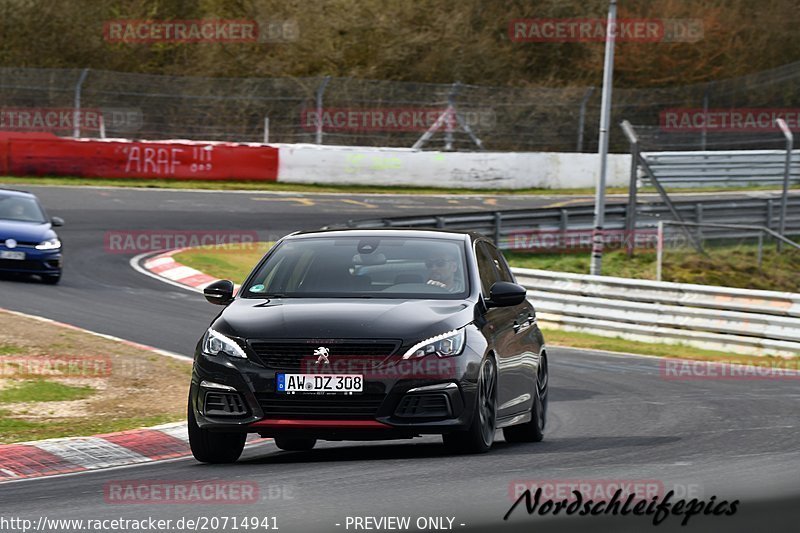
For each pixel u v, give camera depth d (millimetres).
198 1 171125
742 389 47062
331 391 26656
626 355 59719
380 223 91688
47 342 49625
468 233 32938
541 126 157250
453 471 25453
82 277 75750
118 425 36469
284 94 151000
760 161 113188
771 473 25578
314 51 167500
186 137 145625
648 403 42688
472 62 169375
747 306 63875
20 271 70438
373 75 166000
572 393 45906
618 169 147250
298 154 131125
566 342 65250
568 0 176375
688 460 27859
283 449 33781
